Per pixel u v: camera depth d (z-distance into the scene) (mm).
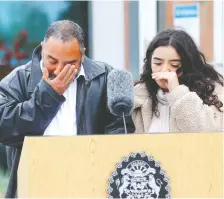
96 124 9078
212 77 9719
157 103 9516
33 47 14383
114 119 9086
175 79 9172
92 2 14195
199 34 14078
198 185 7305
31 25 14383
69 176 7188
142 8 14172
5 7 14375
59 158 7184
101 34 14219
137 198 7230
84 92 9047
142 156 7242
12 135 8773
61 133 8859
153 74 9266
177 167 7277
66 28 8602
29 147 7160
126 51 14188
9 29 14406
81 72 9031
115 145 7223
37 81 9016
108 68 9320
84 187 7199
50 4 14258
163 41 9414
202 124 9047
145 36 14125
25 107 8672
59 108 8781
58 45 8523
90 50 14203
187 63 9477
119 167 7211
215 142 7316
